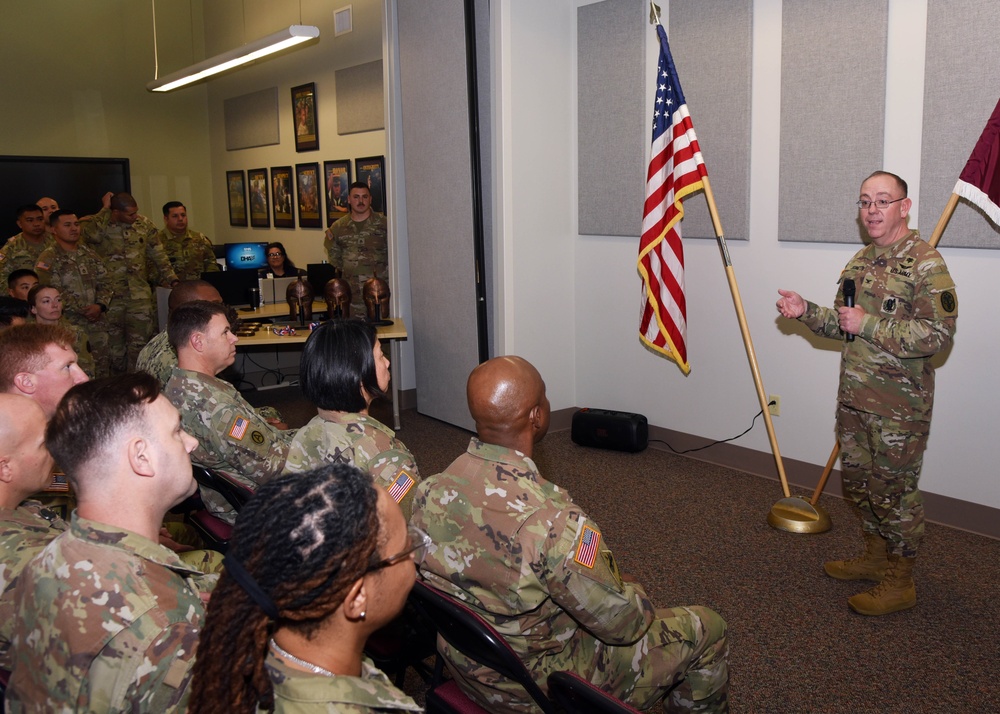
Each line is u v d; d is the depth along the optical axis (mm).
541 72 4668
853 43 3512
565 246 4941
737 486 4031
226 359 2613
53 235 6082
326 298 5059
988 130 2910
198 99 9383
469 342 5023
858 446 2908
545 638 1476
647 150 4449
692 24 4145
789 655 2543
